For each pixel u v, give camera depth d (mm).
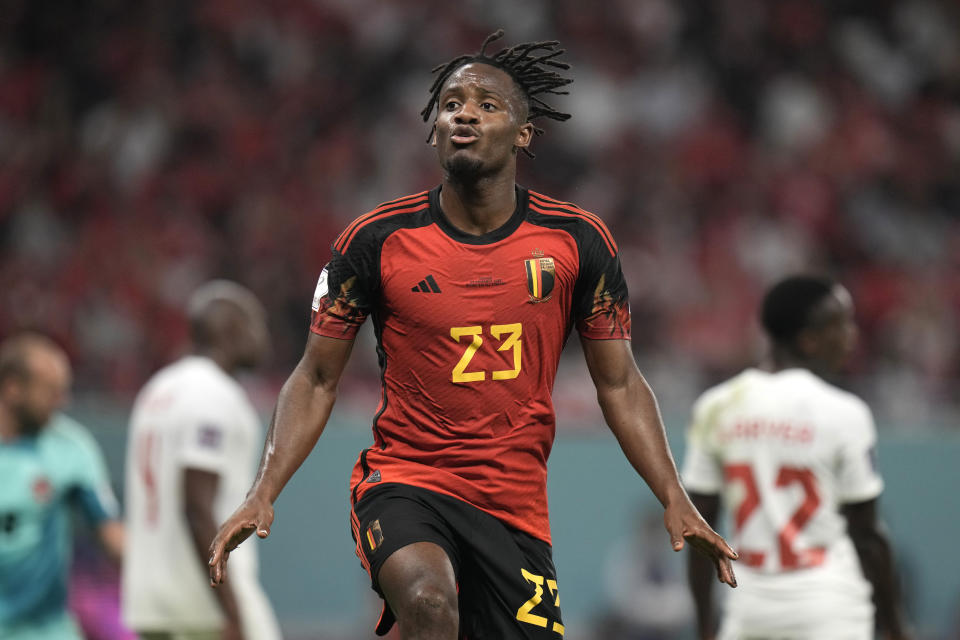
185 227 48406
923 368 44875
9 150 52406
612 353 12719
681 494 12195
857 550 17750
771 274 49312
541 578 12672
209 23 56031
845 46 59312
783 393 17844
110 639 27344
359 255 12359
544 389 12609
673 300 46562
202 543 19422
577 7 57688
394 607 11539
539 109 13180
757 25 58594
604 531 32531
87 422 31797
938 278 50375
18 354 19953
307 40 56125
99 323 44000
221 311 21125
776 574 17422
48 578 20156
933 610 32594
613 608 32000
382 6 57406
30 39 55469
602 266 12633
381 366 12758
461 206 12461
